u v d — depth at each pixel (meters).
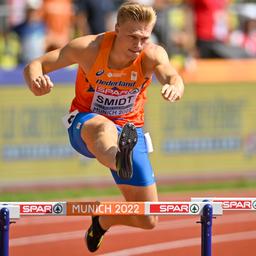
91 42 17.22
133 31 16.48
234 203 16.34
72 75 36.00
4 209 15.62
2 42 40.44
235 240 27.11
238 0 48.56
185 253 25.03
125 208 16.02
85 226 28.94
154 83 37.25
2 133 35.25
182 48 41.81
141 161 17.64
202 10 43.00
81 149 17.92
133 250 25.33
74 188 36.25
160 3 41.84
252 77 39.06
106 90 17.38
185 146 37.94
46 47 38.94
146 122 37.22
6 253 15.68
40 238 26.88
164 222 29.95
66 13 41.16
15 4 41.34
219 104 38.47
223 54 43.41
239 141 38.81
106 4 42.00
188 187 37.25
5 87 35.19
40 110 35.69
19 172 35.50
